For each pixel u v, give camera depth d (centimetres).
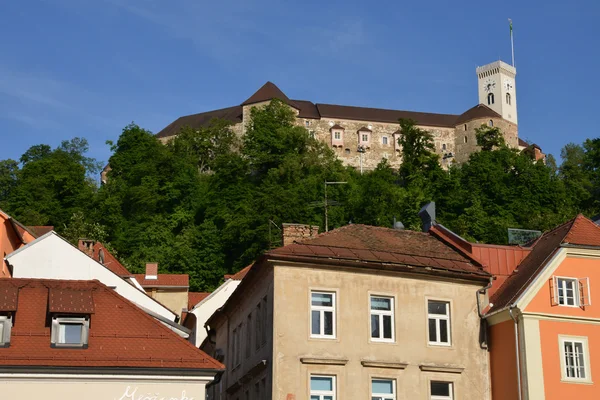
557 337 3603
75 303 3167
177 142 17612
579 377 3572
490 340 3766
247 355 4047
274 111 17200
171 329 3566
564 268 3722
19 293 3222
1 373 2911
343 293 3581
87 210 13038
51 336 3081
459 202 14425
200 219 13738
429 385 3600
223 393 4619
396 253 3788
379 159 19275
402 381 3556
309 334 3488
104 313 3225
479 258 3997
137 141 15238
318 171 15100
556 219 12694
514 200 14312
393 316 3647
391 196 13050
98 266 5025
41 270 4941
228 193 13762
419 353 3625
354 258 3619
